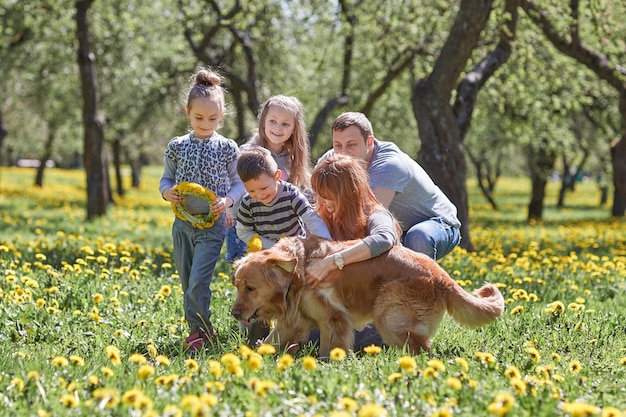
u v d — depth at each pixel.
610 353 5.25
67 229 16.14
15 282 6.85
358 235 5.19
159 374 4.33
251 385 3.58
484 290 5.26
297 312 4.94
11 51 22.77
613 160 15.81
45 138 40.34
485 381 3.97
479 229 20.50
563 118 24.33
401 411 3.48
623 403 3.84
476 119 23.25
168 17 20.66
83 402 3.49
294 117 6.13
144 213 25.59
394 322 4.89
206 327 5.55
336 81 21.92
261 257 4.78
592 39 14.97
